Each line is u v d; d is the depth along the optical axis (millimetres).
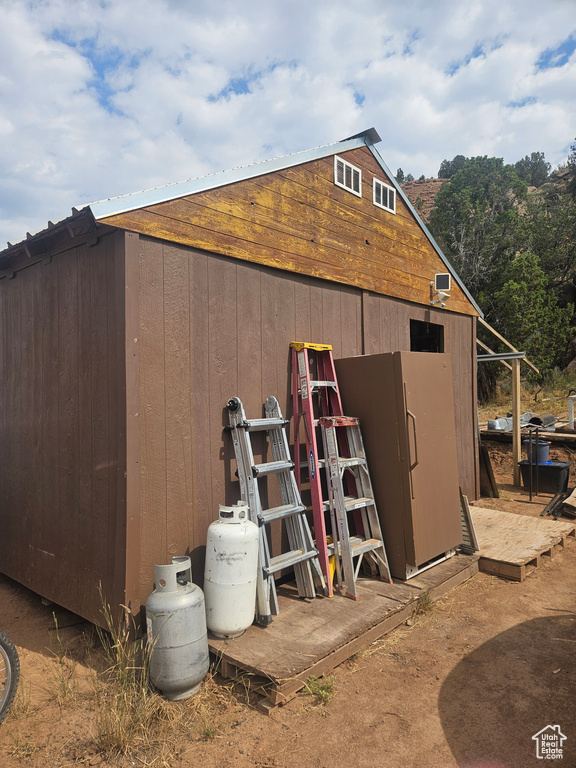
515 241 24266
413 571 4543
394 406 4469
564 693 3078
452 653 3555
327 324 5219
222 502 4000
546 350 21891
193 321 3840
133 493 3359
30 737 2752
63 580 3975
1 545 4902
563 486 8570
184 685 2930
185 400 3752
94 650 3646
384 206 6152
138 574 3375
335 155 5371
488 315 22781
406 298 6504
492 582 4816
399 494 4430
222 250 4051
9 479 4770
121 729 2637
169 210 3662
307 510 4770
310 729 2762
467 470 7816
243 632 3410
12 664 2758
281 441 4250
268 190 4535
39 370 4320
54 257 4141
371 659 3467
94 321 3680
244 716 2869
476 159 30422
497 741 2656
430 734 2719
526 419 11242
